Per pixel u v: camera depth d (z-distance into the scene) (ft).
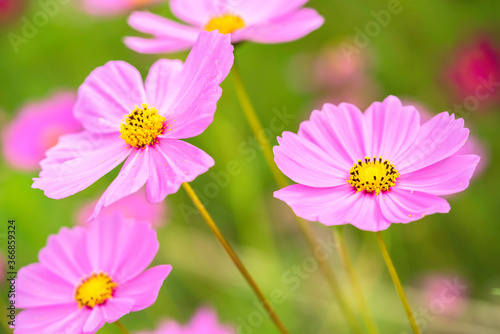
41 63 3.23
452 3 3.00
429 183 1.74
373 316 2.41
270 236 2.51
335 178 1.77
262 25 1.98
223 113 2.68
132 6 2.90
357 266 2.45
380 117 1.81
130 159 1.78
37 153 2.62
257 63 3.19
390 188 1.75
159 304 2.49
